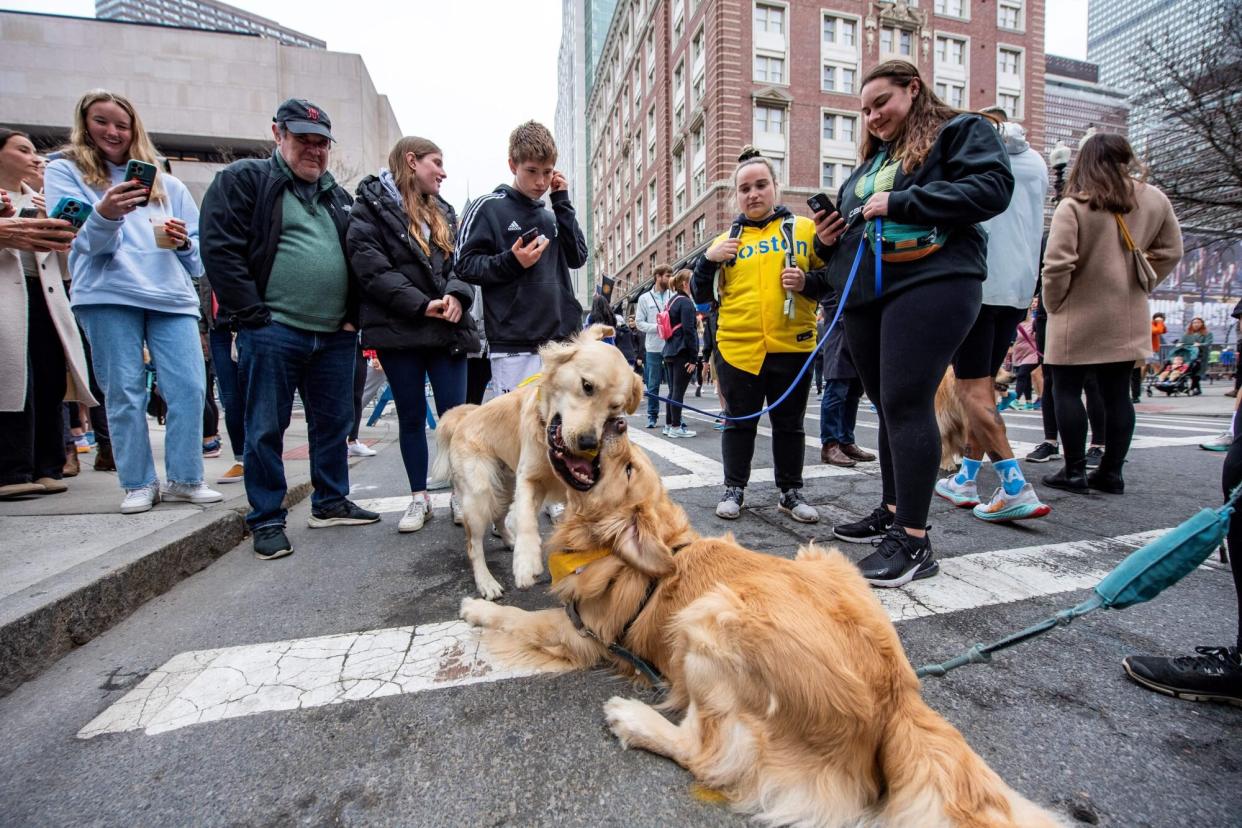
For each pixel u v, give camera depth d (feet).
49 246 8.98
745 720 4.68
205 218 9.61
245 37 88.99
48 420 13.42
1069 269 12.03
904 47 89.56
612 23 153.79
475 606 7.52
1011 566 8.96
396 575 9.30
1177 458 16.55
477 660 6.63
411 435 11.62
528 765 4.93
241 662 6.63
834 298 10.43
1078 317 12.25
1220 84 36.99
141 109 85.87
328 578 9.18
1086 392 15.21
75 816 4.40
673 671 5.56
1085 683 5.90
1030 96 95.91
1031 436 21.26
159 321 11.30
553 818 4.35
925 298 8.11
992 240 10.86
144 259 10.94
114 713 5.69
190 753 5.10
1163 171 40.75
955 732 4.25
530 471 8.55
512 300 11.46
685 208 99.55
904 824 3.95
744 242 11.56
